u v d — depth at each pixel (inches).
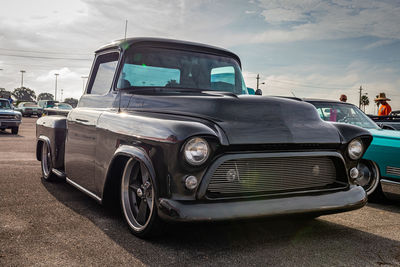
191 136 105.9
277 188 119.8
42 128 219.9
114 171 137.5
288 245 123.0
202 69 163.3
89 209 158.9
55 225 136.2
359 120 228.7
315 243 125.8
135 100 142.0
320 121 132.9
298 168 123.2
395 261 112.2
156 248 116.6
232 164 112.7
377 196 193.0
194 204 107.6
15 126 576.4
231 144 110.0
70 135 175.5
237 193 114.3
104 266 102.5
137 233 125.0
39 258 106.3
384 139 189.0
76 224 138.2
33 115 1446.9
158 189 112.4
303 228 142.3
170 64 158.1
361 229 144.0
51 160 201.3
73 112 175.6
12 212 150.4
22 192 185.6
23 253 109.5
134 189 132.0
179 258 109.3
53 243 118.2
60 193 186.1
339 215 164.9
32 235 124.9
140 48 157.2
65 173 183.6
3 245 115.1
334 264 108.5
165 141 109.0
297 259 111.3
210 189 111.2
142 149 118.8
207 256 111.4
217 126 113.3
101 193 142.9
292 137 118.9
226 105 120.7
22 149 366.3
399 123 260.2
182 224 106.0
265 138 114.6
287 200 117.3
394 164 184.1
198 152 106.6
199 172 108.3
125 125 128.5
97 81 172.2
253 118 119.6
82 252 111.7
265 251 117.0
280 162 119.7
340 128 133.5
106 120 141.3
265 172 117.5
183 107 126.4
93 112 156.1
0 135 548.1
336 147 128.6
